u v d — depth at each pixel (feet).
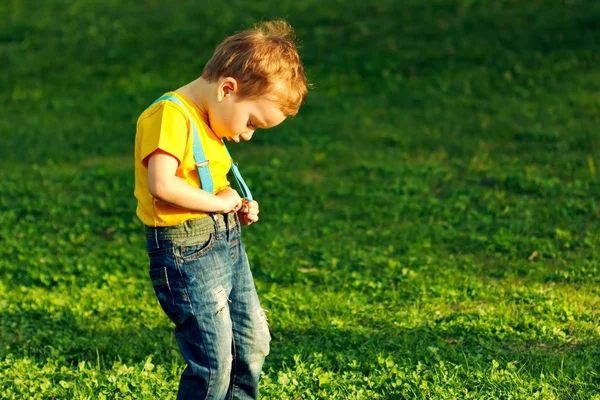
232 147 39.32
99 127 43.65
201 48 54.85
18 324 20.18
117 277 23.84
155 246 12.26
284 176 34.50
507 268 23.79
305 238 27.43
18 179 35.50
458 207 29.78
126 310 21.08
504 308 20.31
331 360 17.57
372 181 33.68
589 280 22.34
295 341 18.89
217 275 12.38
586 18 51.19
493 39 50.52
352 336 18.66
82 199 32.48
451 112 42.01
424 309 20.72
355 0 60.18
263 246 26.61
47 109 46.98
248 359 13.35
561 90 43.01
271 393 15.80
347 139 39.55
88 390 15.92
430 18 55.06
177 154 11.74
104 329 19.89
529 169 33.37
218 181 12.51
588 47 47.78
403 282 22.76
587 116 39.47
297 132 40.63
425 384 15.90
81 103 47.67
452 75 46.65
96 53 55.42
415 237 26.84
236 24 58.03
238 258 12.97
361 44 52.44
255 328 13.28
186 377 12.57
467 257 24.91
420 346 17.97
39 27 60.44
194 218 12.19
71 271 24.39
